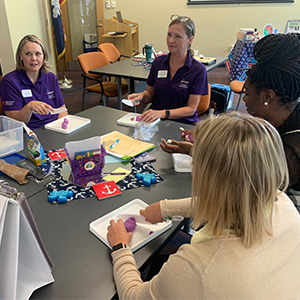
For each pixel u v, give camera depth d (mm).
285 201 685
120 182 1141
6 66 3324
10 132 1375
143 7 5758
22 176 1110
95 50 6055
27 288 676
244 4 5430
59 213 958
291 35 821
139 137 1519
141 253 813
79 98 4438
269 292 527
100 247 824
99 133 1582
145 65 3291
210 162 551
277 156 543
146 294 588
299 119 847
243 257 540
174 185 1133
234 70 4531
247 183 522
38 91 1884
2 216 553
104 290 696
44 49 1836
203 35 5848
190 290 529
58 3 4340
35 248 656
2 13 3074
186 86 2051
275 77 819
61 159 1295
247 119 573
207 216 586
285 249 578
